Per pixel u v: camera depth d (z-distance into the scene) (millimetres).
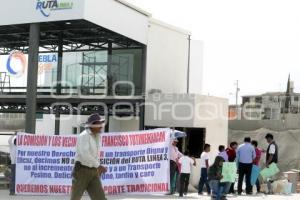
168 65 27484
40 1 20891
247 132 36125
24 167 15727
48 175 15781
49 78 26203
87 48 26359
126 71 25422
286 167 33438
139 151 15539
